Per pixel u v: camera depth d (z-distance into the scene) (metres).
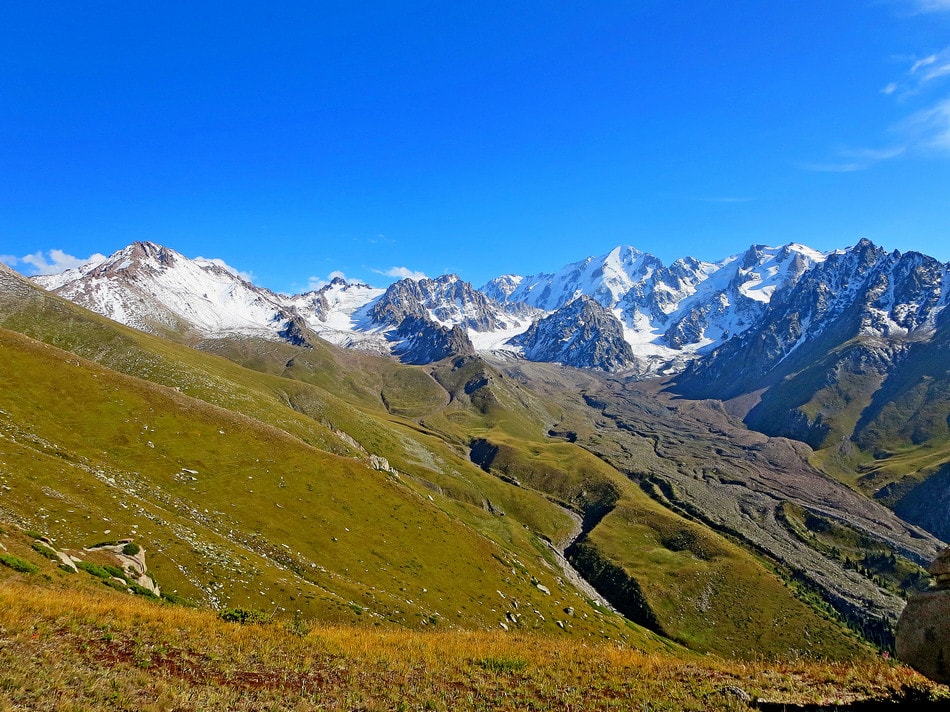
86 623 23.23
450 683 24.92
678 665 29.53
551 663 29.36
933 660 19.80
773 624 164.00
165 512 68.69
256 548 74.19
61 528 48.75
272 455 106.94
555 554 195.12
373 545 93.50
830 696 22.62
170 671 20.70
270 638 27.44
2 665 17.02
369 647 29.03
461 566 104.94
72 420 87.19
